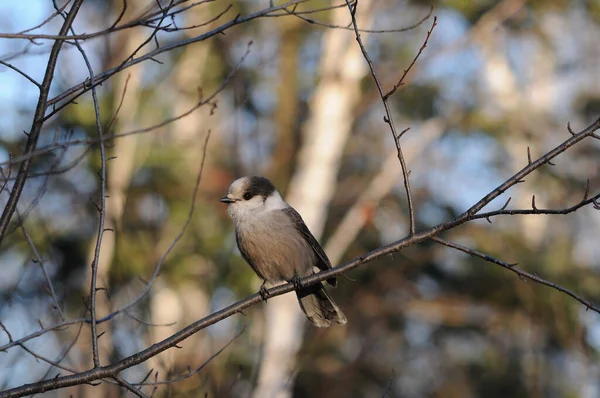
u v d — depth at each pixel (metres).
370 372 17.77
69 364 9.79
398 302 17.42
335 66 16.09
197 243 15.97
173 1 6.47
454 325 17.45
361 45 6.29
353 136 20.48
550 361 17.14
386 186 17.09
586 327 16.03
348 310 17.30
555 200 18.59
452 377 18.17
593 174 18.61
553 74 21.30
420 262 17.23
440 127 18.22
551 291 15.87
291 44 18.28
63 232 14.16
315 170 15.82
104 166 6.29
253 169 18.14
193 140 17.67
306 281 7.11
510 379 16.95
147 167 15.75
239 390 14.65
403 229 17.73
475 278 16.81
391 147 19.28
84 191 14.67
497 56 19.70
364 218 16.25
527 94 20.84
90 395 11.16
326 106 16.06
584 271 16.41
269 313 15.01
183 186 16.09
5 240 12.53
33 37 5.78
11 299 9.75
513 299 16.48
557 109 21.14
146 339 10.46
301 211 15.61
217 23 18.34
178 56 18.59
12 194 6.39
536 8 18.52
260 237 8.62
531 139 18.52
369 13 16.08
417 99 18.97
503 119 18.27
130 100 15.19
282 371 14.48
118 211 14.35
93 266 6.22
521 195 19.30
